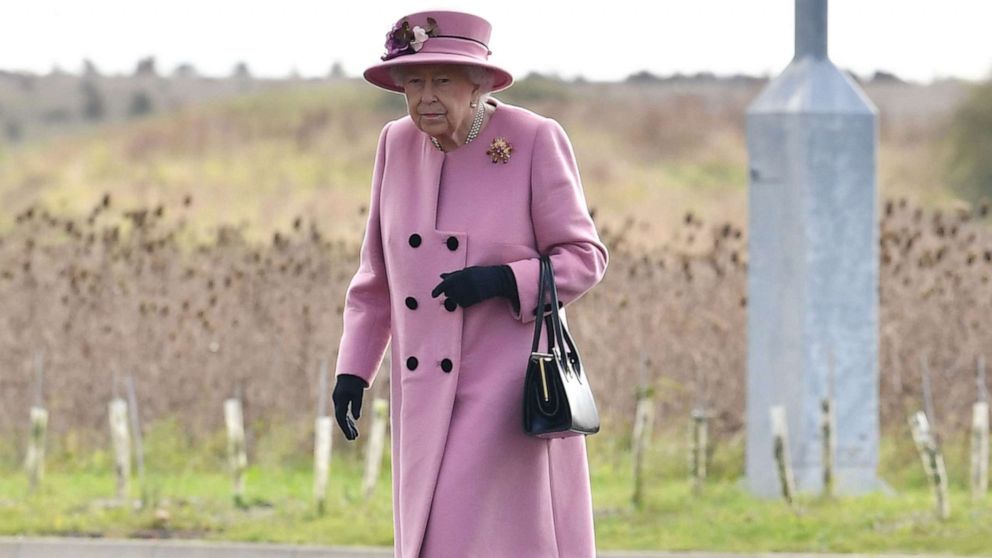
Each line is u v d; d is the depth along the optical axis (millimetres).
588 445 33156
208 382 34062
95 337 34156
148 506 28141
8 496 29547
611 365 34188
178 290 35938
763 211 29375
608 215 91500
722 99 119500
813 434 29172
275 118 118438
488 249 14633
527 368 14312
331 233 61594
